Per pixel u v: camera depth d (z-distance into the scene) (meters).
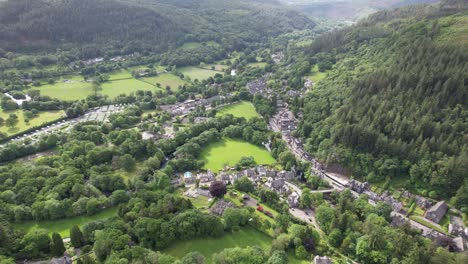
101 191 192.75
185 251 150.00
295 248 150.75
